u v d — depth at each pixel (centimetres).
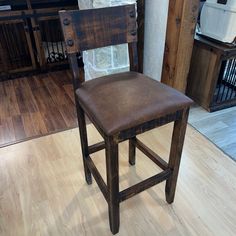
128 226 108
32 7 223
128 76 103
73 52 92
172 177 106
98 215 113
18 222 110
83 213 114
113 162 83
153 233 106
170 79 168
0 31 221
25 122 179
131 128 79
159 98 86
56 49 255
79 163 142
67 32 88
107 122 77
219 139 158
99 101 86
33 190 125
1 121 181
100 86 95
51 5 228
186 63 160
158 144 156
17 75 246
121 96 87
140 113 79
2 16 207
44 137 163
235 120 176
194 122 174
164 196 121
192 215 112
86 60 174
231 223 109
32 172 136
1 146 154
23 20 217
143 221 110
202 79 183
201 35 184
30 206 117
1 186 128
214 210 114
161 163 108
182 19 142
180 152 99
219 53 160
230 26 159
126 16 98
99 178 102
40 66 251
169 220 110
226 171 135
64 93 219
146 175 133
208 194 122
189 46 154
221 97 191
